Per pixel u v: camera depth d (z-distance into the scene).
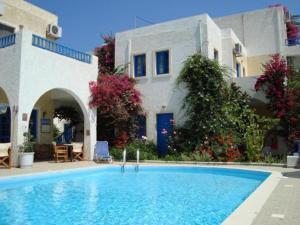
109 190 9.27
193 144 15.88
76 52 15.61
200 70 16.27
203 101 15.97
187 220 5.99
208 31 17.20
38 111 17.89
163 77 17.97
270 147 18.20
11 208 7.06
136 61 19.19
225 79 17.53
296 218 4.96
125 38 19.62
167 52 18.19
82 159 16.05
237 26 23.17
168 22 18.27
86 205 7.34
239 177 11.82
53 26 18.98
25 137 12.61
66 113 19.72
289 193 6.97
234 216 5.04
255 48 22.44
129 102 17.56
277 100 15.95
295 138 15.38
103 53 20.77
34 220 6.09
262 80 16.42
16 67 12.73
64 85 14.73
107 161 15.33
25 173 10.62
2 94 16.28
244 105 16.50
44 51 13.76
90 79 16.45
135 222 5.91
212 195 8.42
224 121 15.75
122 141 17.28
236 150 14.56
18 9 17.12
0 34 16.36
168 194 8.62
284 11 23.78
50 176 11.01
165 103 17.70
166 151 17.42
